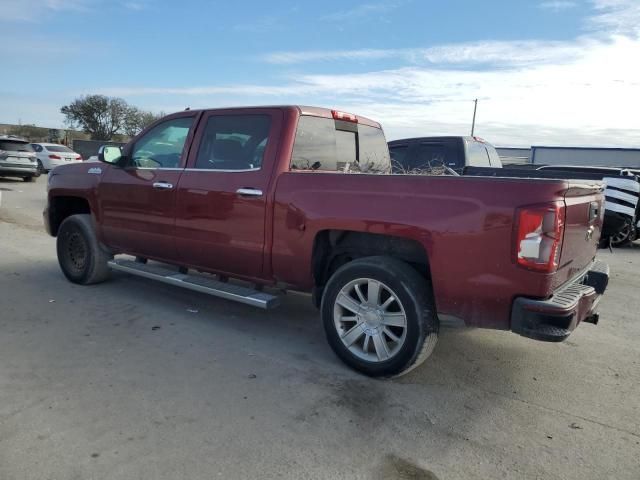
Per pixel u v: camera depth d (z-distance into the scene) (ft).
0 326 15.24
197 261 15.96
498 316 10.81
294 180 13.41
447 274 11.13
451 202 11.05
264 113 14.57
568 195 10.79
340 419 10.59
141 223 17.01
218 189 14.78
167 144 16.75
